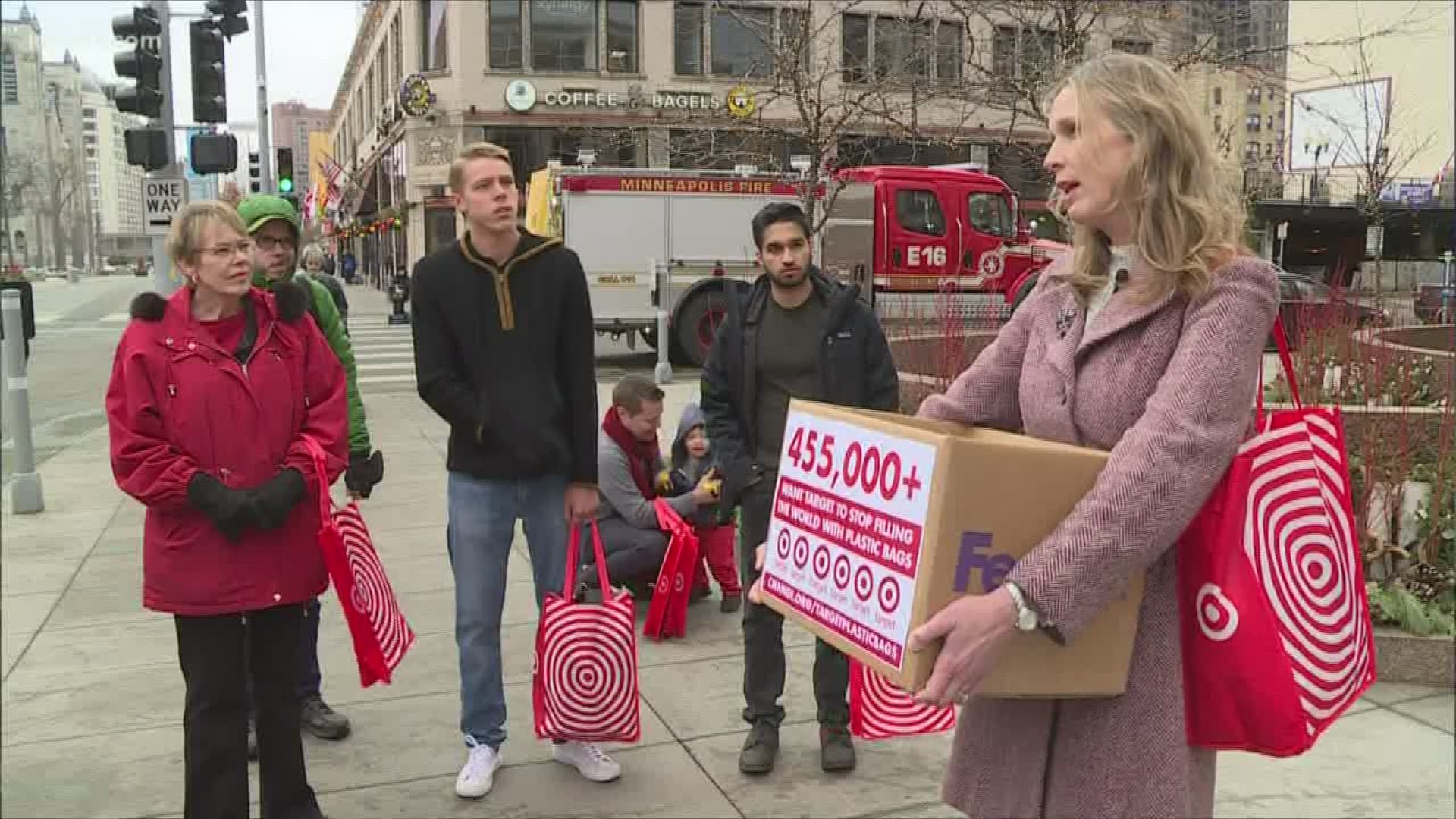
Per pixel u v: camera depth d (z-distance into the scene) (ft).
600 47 112.06
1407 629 14.43
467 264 11.59
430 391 11.62
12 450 34.65
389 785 12.17
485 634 12.05
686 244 53.26
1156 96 5.61
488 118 111.45
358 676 15.44
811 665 15.78
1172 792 5.71
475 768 11.94
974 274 55.47
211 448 9.93
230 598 9.98
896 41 43.98
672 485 18.48
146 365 9.86
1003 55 41.47
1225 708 5.70
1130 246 5.86
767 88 54.39
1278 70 45.19
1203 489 5.29
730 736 13.35
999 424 6.81
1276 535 5.84
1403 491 15.53
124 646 16.63
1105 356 5.83
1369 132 87.40
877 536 5.67
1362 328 26.61
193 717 10.11
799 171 53.57
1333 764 12.03
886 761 12.69
